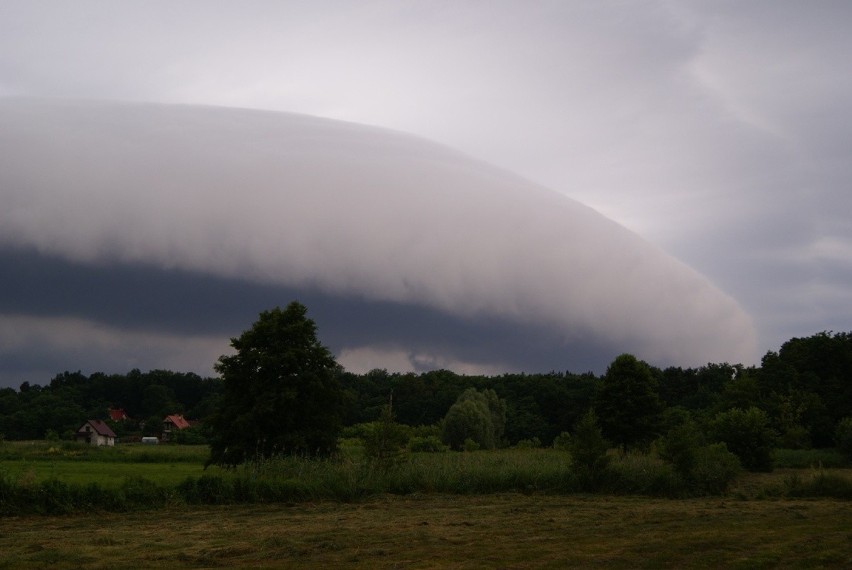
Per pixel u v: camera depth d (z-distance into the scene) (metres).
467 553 16.50
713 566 15.34
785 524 21.62
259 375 38.81
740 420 51.44
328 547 16.95
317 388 38.28
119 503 23.75
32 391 157.50
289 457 31.38
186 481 26.27
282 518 22.47
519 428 115.31
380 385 142.88
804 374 83.88
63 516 22.39
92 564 15.05
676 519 22.86
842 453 59.59
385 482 30.33
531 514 24.09
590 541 18.25
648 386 52.12
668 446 34.09
